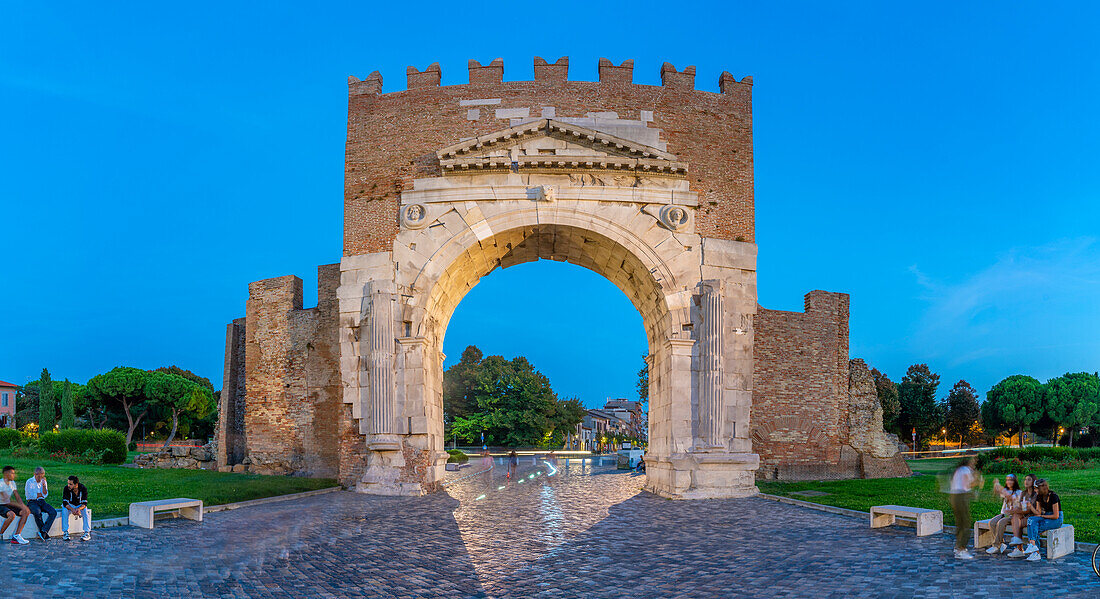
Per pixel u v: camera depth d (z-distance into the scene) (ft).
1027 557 45.80
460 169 96.53
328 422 109.70
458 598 40.52
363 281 96.58
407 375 92.84
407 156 99.66
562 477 128.77
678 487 87.97
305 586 41.91
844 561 47.34
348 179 100.32
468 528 64.08
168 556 48.55
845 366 112.06
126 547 51.26
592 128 98.68
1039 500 46.29
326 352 111.34
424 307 94.79
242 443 125.80
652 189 96.73
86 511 54.80
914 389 302.04
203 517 68.18
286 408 113.80
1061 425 312.09
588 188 96.22
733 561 49.44
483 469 160.04
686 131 99.76
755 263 96.99
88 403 271.49
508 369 316.40
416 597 40.47
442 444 104.27
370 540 57.52
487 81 100.73
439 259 95.81
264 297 118.62
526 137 97.04
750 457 89.92
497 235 96.43
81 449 136.05
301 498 86.22
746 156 100.48
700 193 98.07
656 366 103.76
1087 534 52.39
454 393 322.34
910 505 72.95
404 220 96.68
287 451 112.78
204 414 277.23
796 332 109.09
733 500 83.87
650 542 57.31
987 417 331.57
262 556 49.80
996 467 123.85
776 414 106.11
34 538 53.11
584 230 96.27
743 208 98.73
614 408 580.30
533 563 49.57
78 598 36.76
